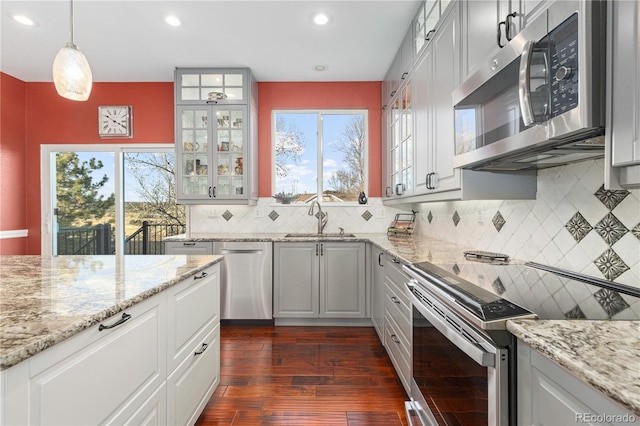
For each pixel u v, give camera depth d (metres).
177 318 1.40
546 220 1.57
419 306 1.44
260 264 3.13
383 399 1.93
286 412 1.80
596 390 0.56
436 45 1.97
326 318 3.19
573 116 0.85
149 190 3.77
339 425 1.70
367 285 3.13
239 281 3.13
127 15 2.42
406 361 1.82
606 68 0.80
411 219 3.67
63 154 3.72
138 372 1.11
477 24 1.47
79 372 0.85
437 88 1.95
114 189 3.72
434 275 1.35
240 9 2.36
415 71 2.39
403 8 2.35
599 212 1.28
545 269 1.48
